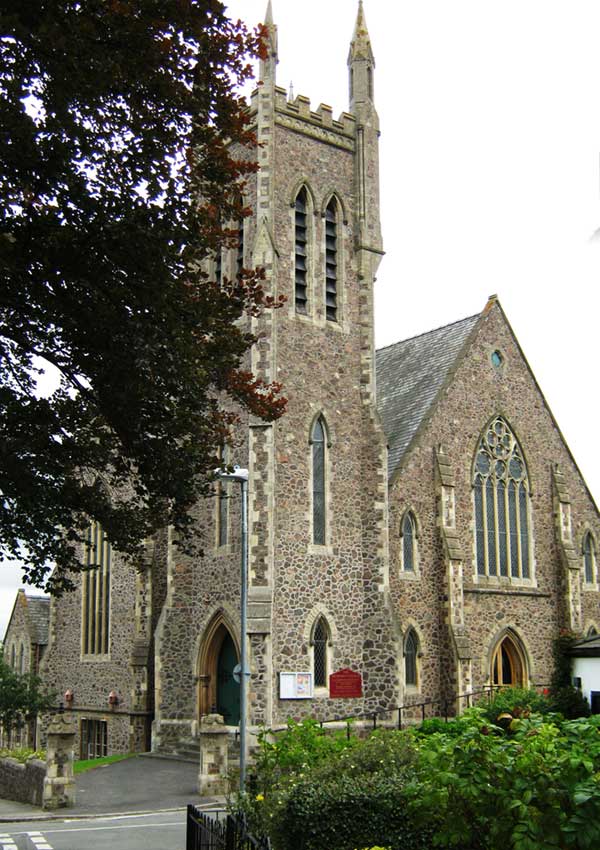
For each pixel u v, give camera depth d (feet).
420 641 121.49
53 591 60.44
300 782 47.98
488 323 141.59
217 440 58.85
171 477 56.34
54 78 45.03
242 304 58.34
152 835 68.23
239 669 75.61
